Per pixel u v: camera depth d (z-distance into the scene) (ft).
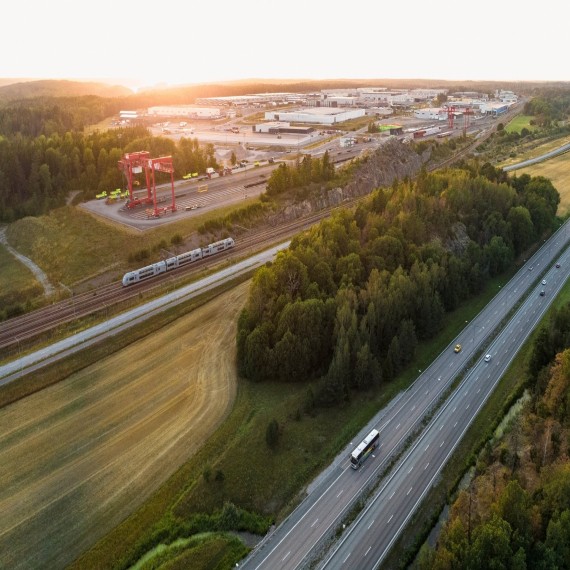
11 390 289.33
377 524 218.38
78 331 349.61
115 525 214.48
